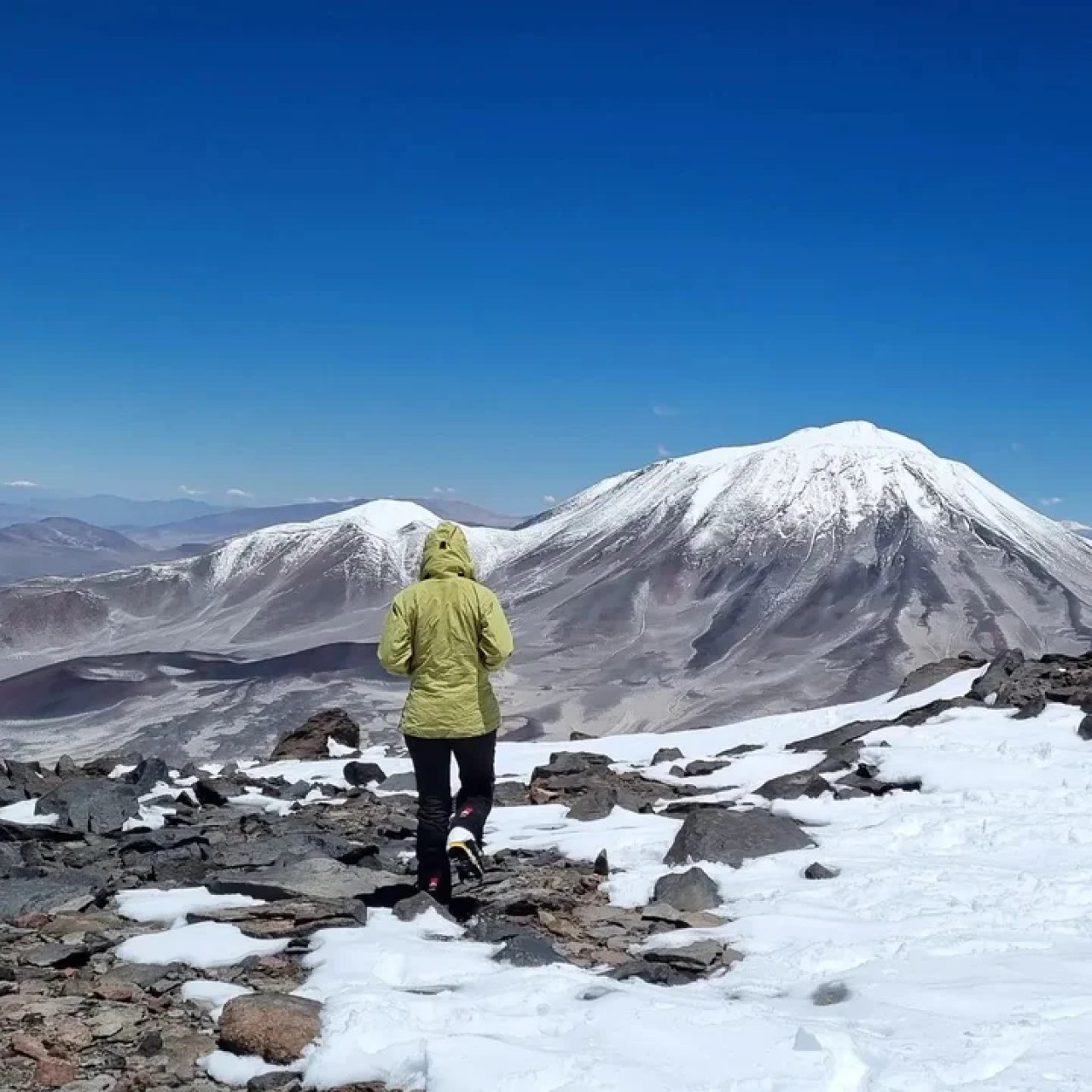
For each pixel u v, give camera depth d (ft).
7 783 46.75
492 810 41.57
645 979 20.52
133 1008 19.33
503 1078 14.80
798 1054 15.55
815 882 27.27
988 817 33.09
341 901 25.39
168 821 40.09
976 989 18.45
